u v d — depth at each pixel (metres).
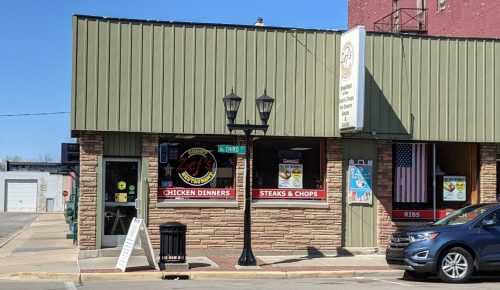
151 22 16.33
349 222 17.50
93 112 15.88
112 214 16.39
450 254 12.86
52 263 15.49
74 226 22.14
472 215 13.64
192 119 16.44
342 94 16.88
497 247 12.93
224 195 16.92
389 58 17.56
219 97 16.64
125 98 16.11
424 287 12.20
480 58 18.14
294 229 17.09
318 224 17.22
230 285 12.52
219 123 16.59
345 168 17.56
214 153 16.95
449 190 18.36
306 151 17.47
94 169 16.08
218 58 16.69
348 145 17.58
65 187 68.38
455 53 18.00
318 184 17.48
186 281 13.27
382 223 17.59
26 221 45.50
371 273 14.41
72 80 15.78
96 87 15.93
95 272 13.75
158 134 16.48
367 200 17.55
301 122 17.02
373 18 32.31
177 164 16.72
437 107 17.80
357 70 15.96
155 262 13.98
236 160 16.95
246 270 14.33
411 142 18.17
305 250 17.11
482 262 12.85
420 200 18.16
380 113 17.44
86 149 16.06
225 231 16.72
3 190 67.06
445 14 27.52
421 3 29.20
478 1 25.42
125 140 16.36
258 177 17.11
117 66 16.06
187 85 16.47
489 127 18.08
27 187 67.75
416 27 28.78
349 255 17.27
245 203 14.96
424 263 12.80
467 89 18.02
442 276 12.82
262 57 16.91
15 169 75.69
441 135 17.78
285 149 17.31
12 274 13.63
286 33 17.05
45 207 67.88
